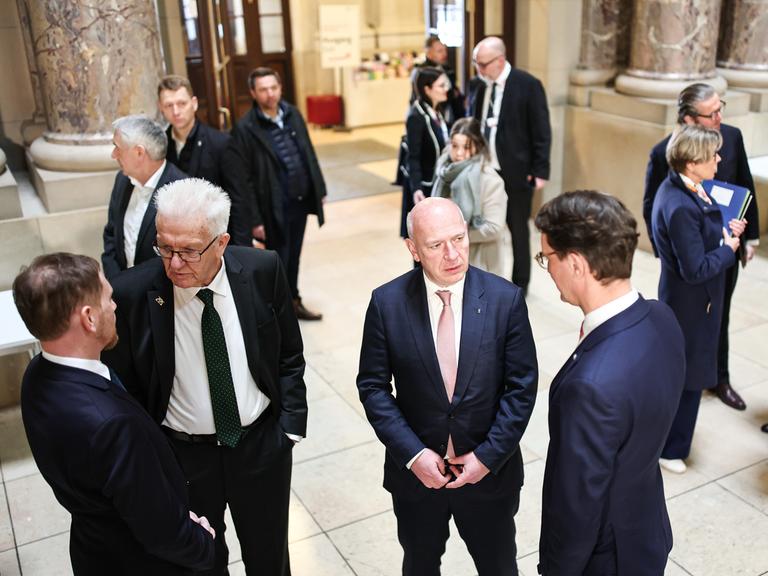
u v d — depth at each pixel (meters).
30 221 4.36
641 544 1.79
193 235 1.98
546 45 6.38
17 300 1.60
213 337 2.16
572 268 1.71
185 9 5.59
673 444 3.42
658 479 1.86
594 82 6.47
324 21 7.89
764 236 6.25
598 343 1.71
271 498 2.36
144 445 1.68
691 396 3.33
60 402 1.61
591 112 6.36
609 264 1.66
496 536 2.27
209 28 5.72
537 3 6.36
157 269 2.19
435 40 5.91
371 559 2.98
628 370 1.65
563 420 1.70
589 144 6.43
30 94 5.16
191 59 5.83
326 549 3.04
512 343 2.12
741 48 6.23
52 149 4.54
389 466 2.28
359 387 2.23
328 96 10.79
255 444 2.28
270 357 2.28
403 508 2.28
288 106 4.87
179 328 2.18
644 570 1.81
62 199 4.45
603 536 1.78
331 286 5.64
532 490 3.35
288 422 2.38
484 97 5.14
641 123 5.88
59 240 4.46
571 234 1.66
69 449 1.60
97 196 4.52
